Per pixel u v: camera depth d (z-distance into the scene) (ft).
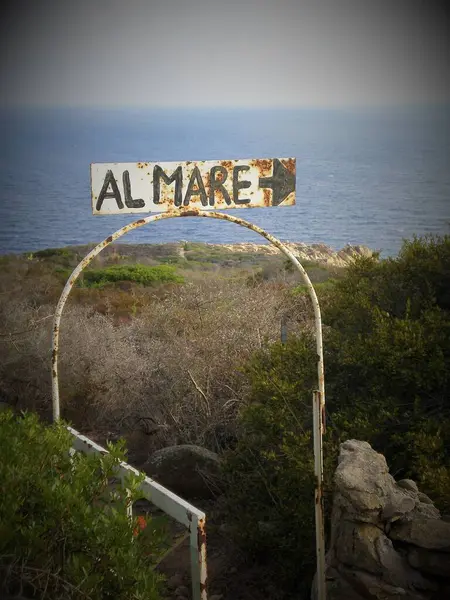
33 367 21.90
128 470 8.83
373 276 17.89
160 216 9.93
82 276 56.75
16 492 6.87
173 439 17.94
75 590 6.71
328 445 12.46
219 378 19.06
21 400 21.33
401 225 112.37
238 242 103.60
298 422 13.46
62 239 117.60
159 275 55.98
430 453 12.17
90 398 20.42
